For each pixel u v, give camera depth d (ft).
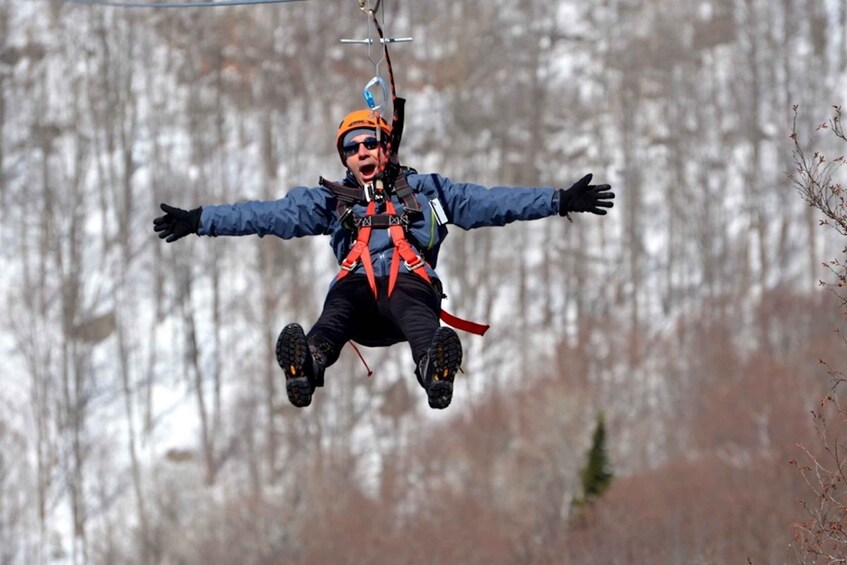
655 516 404.16
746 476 425.69
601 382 608.19
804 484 376.27
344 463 569.64
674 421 566.77
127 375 632.79
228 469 602.85
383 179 76.84
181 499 545.44
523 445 552.00
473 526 481.46
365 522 495.00
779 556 337.11
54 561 542.98
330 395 613.93
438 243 77.20
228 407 640.17
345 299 75.20
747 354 604.08
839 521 106.73
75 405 601.21
